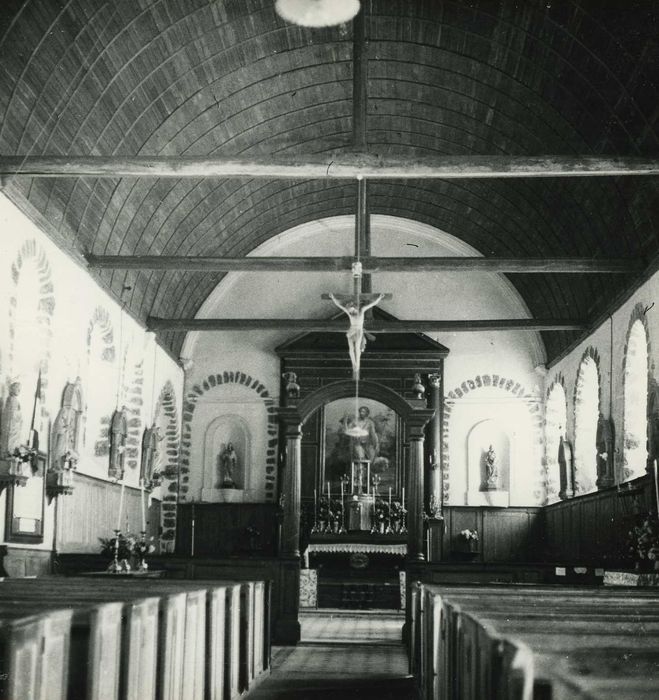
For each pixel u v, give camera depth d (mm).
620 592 10320
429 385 31078
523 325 26594
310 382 31406
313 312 31500
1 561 16203
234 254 30547
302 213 30516
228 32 19922
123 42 18016
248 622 12805
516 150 23797
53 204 18812
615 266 21047
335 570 28438
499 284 31344
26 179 17328
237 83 21812
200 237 27625
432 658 10602
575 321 26109
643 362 22375
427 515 29688
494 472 30625
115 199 21484
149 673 7414
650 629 5277
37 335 18547
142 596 7863
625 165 16703
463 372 31375
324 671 15344
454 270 22031
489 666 4910
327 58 22031
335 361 31391
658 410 19594
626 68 17703
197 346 31750
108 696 6270
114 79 18578
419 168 16906
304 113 24297
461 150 25703
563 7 17766
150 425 27016
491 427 31094
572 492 27438
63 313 19672
